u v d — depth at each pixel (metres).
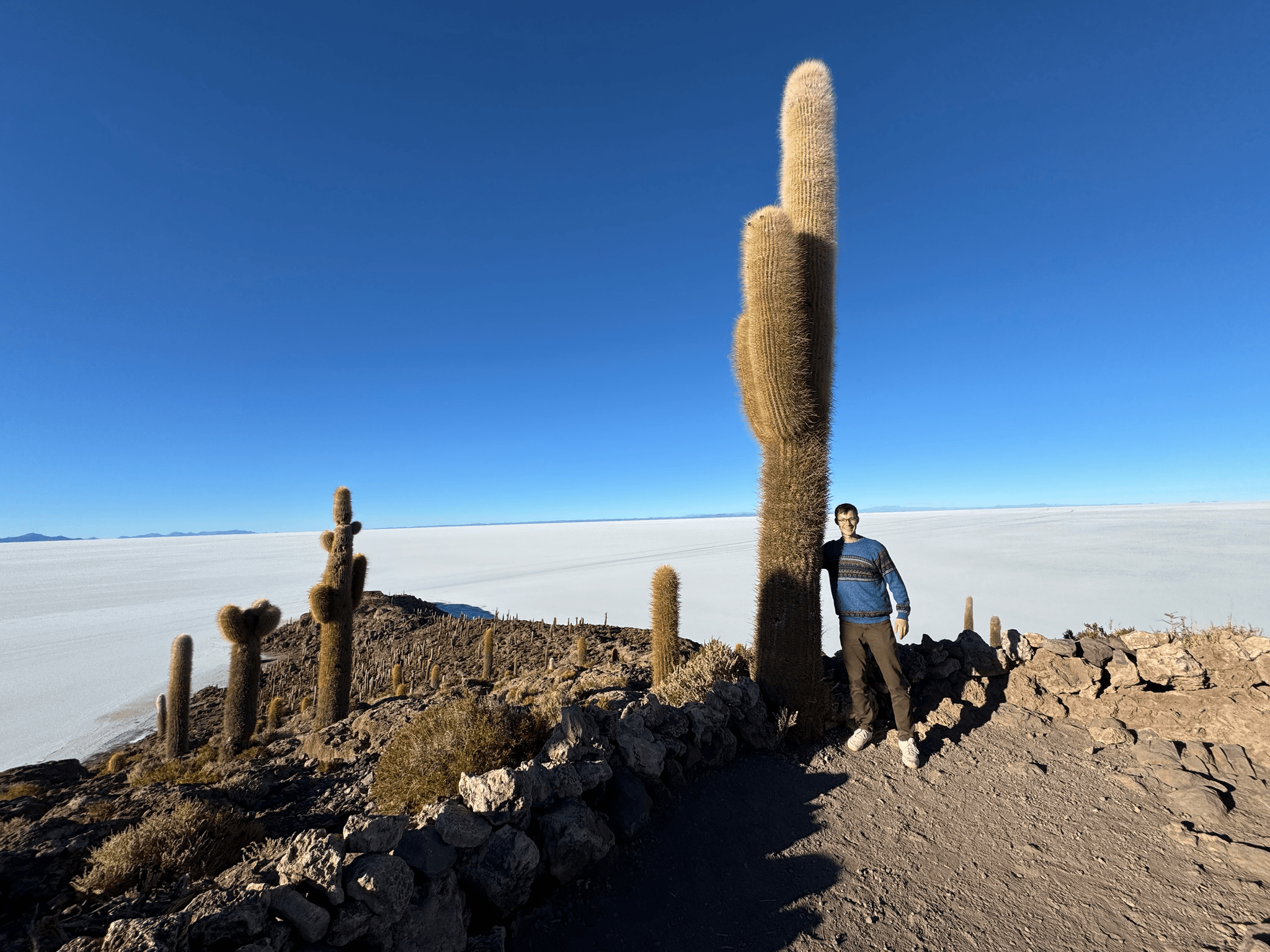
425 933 2.43
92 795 4.35
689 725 4.39
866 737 4.77
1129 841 3.55
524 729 3.80
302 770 5.37
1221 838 3.46
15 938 2.41
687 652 11.27
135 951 1.85
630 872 3.26
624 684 7.45
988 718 5.34
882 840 3.60
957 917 2.92
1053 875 3.25
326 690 10.20
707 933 2.84
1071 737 4.96
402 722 6.28
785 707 4.99
